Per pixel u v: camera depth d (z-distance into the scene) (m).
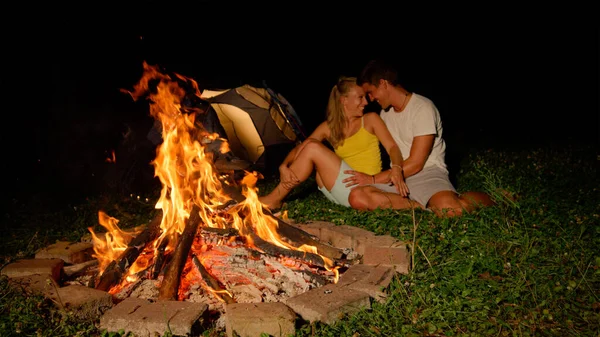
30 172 8.22
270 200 5.86
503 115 11.98
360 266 4.22
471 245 4.55
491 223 4.86
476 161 7.83
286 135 8.25
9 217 6.30
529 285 3.86
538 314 3.51
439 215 5.24
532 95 13.23
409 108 5.61
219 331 3.57
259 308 3.51
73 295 3.83
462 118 11.90
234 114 8.02
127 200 6.77
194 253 4.55
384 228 5.03
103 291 3.91
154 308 3.60
